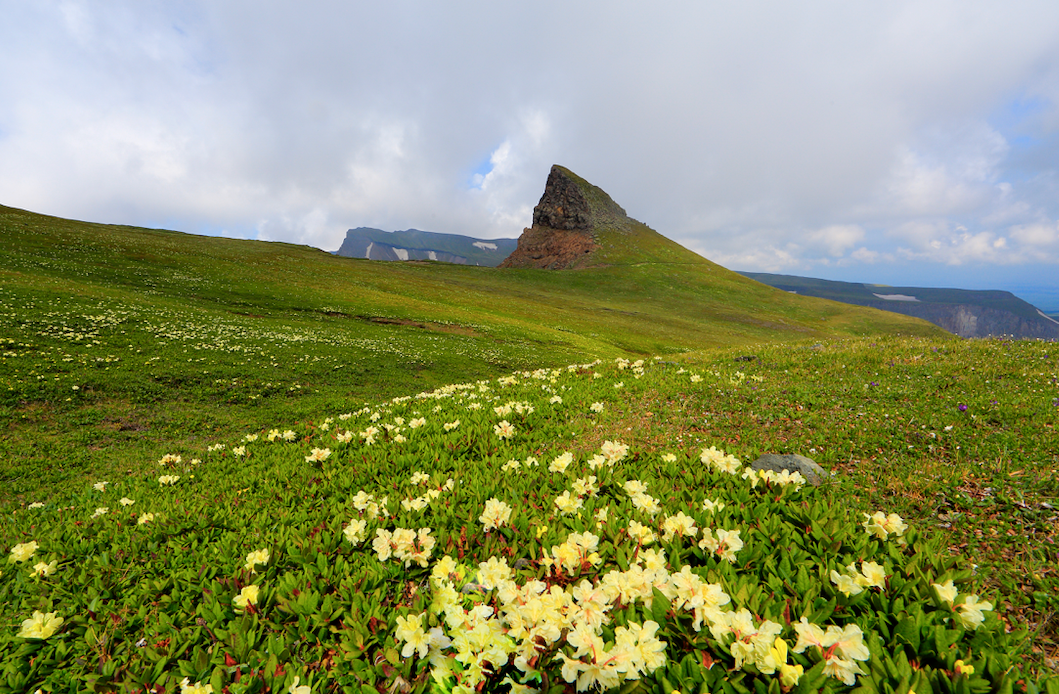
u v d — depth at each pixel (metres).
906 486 5.39
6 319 23.30
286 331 34.75
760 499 4.38
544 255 197.25
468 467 6.02
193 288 46.03
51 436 14.70
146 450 14.79
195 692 2.43
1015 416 7.37
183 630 3.22
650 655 2.21
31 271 38.44
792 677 2.11
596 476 5.00
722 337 78.62
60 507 8.01
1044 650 2.86
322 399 21.83
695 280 134.88
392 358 31.81
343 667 2.68
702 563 3.32
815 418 8.16
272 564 3.79
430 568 3.57
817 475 5.54
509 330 50.22
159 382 20.38
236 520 5.32
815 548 3.38
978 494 5.09
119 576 4.33
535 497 4.64
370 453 7.04
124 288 40.69
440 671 2.41
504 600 2.63
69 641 3.54
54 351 21.00
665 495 4.55
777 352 15.62
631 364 14.63
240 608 3.24
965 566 3.66
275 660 2.68
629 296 114.75
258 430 17.58
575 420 8.52
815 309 118.00
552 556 3.29
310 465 7.07
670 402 9.55
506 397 10.46
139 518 5.62
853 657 2.18
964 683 2.16
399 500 4.80
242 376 23.00
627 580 2.73
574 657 2.24
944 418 7.57
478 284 102.88
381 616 3.01
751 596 2.77
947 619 2.58
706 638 2.41
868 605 2.79
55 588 4.21
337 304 50.16
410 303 57.41
